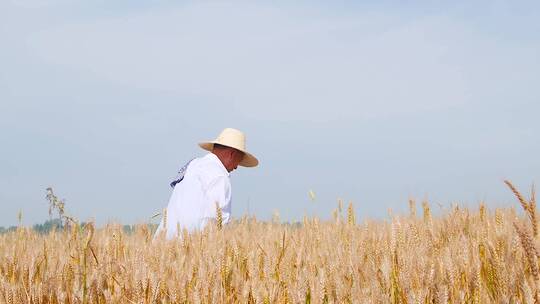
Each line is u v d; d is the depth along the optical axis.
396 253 3.43
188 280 3.47
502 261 3.10
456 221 4.91
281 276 3.46
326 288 3.12
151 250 4.27
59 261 3.98
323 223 5.73
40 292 3.53
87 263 4.02
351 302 3.00
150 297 3.37
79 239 4.07
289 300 3.21
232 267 3.63
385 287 3.05
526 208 2.49
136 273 3.37
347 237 5.00
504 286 2.94
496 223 4.10
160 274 3.53
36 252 4.47
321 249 4.36
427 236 4.20
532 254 2.46
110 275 3.74
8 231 5.93
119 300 3.43
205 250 4.04
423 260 3.16
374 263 3.52
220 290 3.37
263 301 3.20
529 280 2.77
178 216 7.08
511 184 2.51
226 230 5.17
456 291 2.97
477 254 3.34
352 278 3.40
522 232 2.46
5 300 3.48
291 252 4.14
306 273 3.25
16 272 4.01
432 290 2.96
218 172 7.29
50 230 5.34
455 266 3.14
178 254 4.17
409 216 4.98
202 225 7.03
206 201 7.12
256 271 3.49
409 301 2.82
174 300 3.33
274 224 5.82
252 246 4.43
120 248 4.62
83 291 3.50
